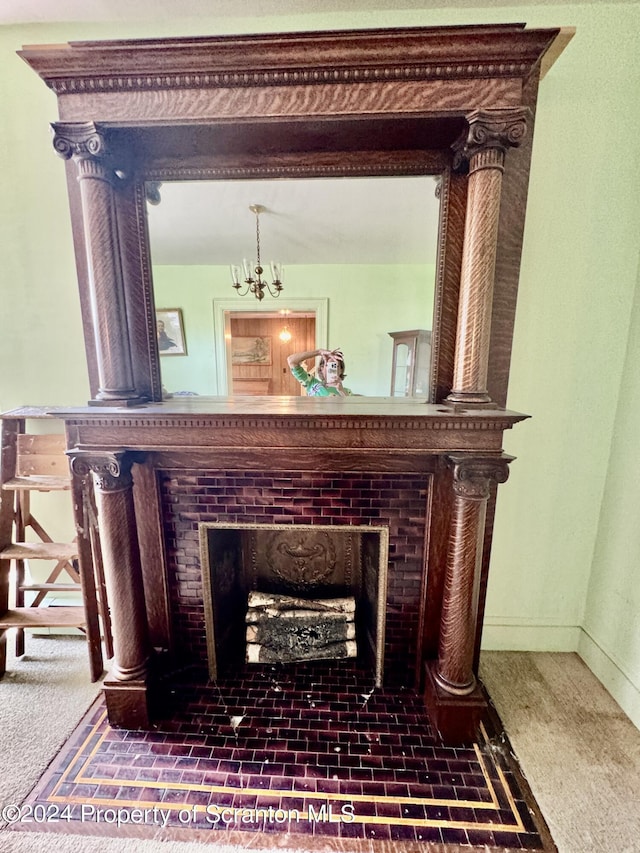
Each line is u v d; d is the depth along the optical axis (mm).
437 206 1248
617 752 1250
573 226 1341
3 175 1402
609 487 1504
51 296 1489
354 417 1107
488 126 1008
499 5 1229
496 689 1480
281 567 1720
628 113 1261
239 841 1014
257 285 1495
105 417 1147
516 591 1642
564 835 1031
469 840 1020
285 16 1277
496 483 1222
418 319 1433
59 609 1581
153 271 1398
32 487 1479
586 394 1460
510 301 1272
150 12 1273
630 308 1390
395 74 998
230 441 1162
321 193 1295
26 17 1288
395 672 1482
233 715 1356
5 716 1355
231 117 1041
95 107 1057
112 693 1280
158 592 1441
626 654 1407
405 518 1355
